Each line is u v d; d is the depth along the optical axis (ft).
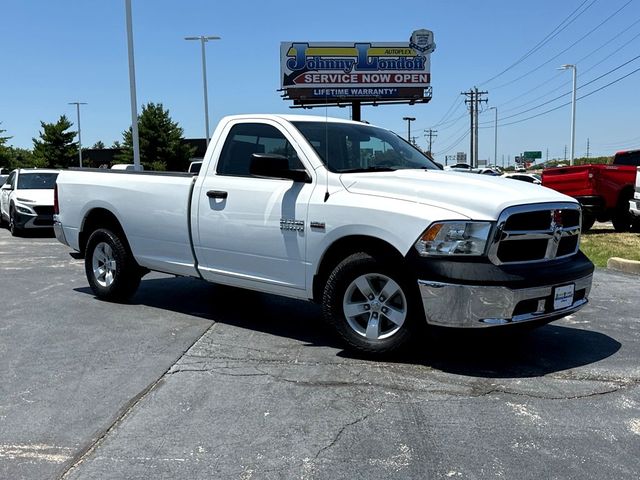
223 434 11.80
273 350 17.01
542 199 15.21
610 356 16.67
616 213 48.88
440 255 14.44
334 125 18.80
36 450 11.15
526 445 11.41
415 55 124.16
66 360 16.10
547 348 17.35
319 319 20.63
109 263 22.89
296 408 13.01
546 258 15.35
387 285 15.56
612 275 29.55
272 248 17.51
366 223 15.40
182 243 20.02
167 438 11.62
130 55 64.13
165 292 24.94
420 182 15.79
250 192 17.98
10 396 13.65
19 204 47.39
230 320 20.36
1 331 18.88
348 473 10.39
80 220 23.59
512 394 13.85
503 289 14.07
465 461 10.80
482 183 15.93
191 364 15.78
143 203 21.04
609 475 10.36
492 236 14.24
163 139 204.23
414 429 12.03
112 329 19.15
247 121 18.95
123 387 14.19
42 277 28.60
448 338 18.16
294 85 122.83
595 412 12.90
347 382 14.52
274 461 10.77
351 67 123.44
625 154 54.49
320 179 16.79
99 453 11.04
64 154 222.89
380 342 15.80
